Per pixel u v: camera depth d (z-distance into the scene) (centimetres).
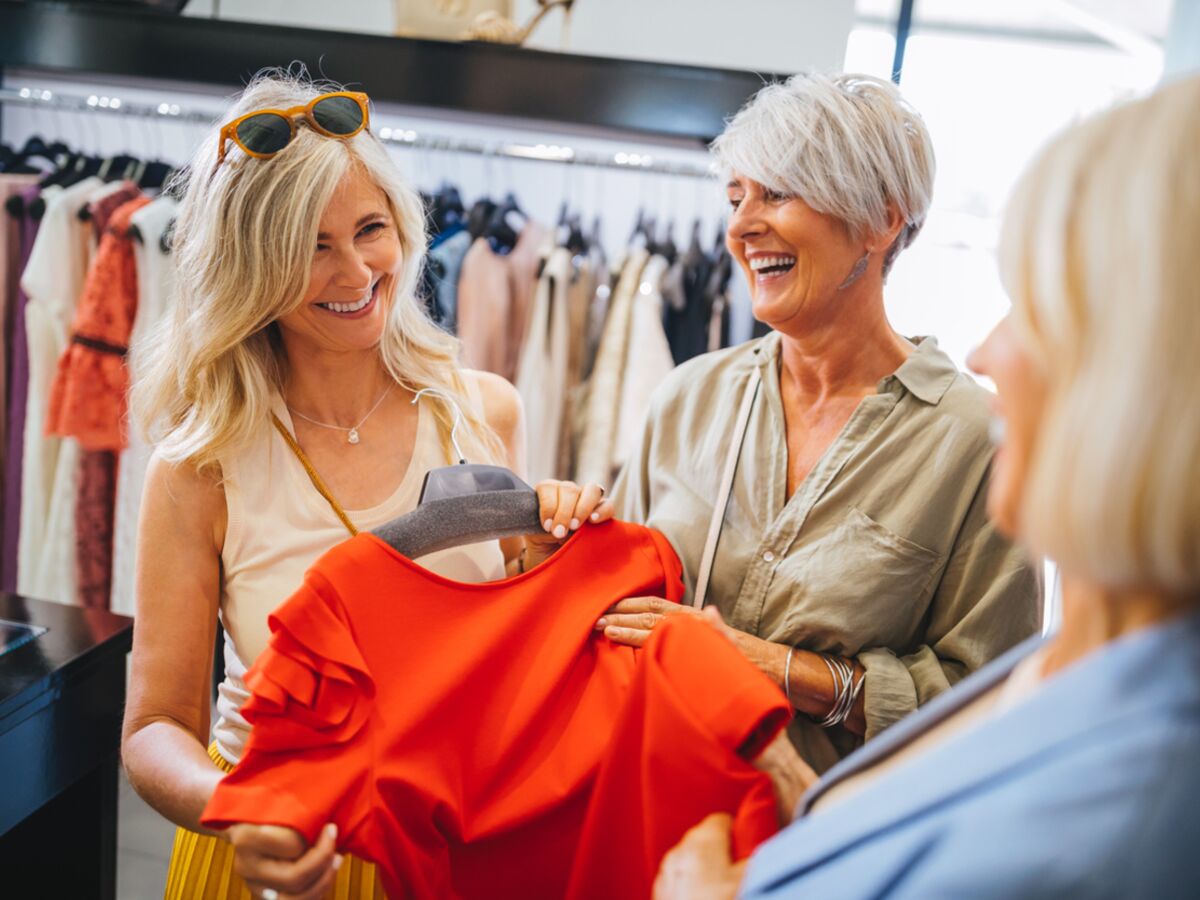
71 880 163
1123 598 53
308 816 87
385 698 96
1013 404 54
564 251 220
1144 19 233
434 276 213
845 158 107
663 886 78
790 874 61
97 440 225
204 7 239
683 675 89
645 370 216
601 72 222
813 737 117
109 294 220
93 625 156
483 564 122
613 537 114
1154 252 46
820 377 122
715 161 124
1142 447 45
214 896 113
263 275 109
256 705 90
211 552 117
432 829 96
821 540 116
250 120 107
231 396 117
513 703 103
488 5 227
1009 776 52
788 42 229
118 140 270
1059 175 51
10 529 246
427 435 127
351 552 99
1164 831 45
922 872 52
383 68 226
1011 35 237
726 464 125
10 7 232
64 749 145
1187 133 47
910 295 250
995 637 112
